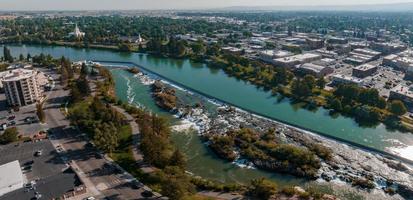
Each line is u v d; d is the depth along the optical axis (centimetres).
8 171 17088
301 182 18275
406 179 18600
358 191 17525
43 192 15562
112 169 18225
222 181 18262
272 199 16075
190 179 17500
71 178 16550
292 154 19962
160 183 16562
